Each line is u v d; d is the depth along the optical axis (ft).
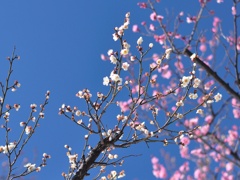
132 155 15.48
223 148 18.11
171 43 18.31
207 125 17.65
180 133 15.67
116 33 14.56
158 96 15.08
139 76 14.78
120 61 14.47
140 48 14.69
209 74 15.99
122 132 15.02
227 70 17.57
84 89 15.24
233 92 16.05
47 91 16.98
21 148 15.02
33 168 15.44
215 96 15.94
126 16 14.92
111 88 14.83
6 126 15.23
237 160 16.83
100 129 14.73
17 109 16.05
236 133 21.24
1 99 15.43
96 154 14.88
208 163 19.45
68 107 15.40
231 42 19.11
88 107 14.67
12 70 15.25
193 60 15.87
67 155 16.93
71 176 15.03
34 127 15.67
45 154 16.61
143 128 15.84
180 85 15.49
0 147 15.10
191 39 18.43
